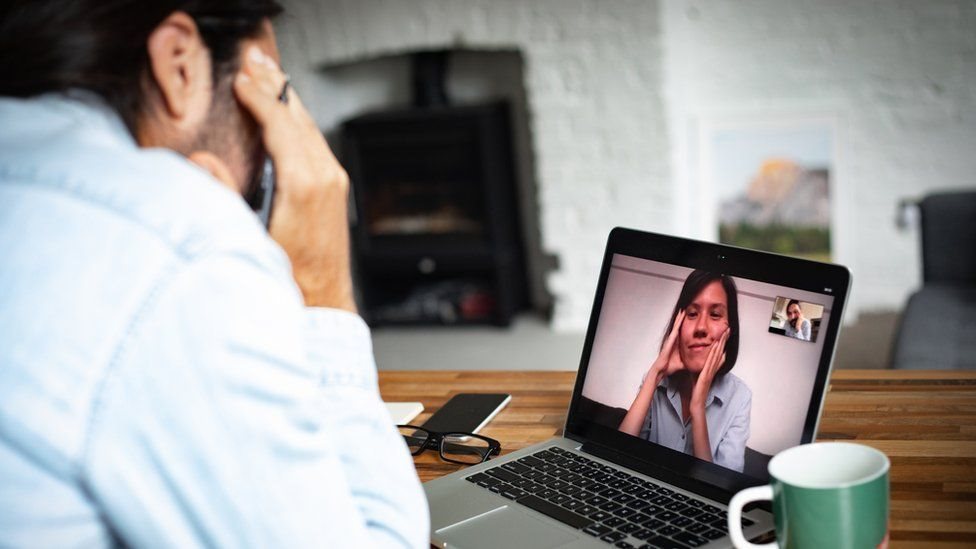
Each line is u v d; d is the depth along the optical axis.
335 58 4.42
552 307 4.56
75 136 0.58
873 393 1.27
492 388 1.42
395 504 0.73
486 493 1.02
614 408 1.11
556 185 4.27
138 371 0.53
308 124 0.77
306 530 0.59
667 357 1.07
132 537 0.55
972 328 2.62
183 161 0.60
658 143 4.12
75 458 0.53
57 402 0.52
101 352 0.53
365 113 4.50
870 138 4.13
